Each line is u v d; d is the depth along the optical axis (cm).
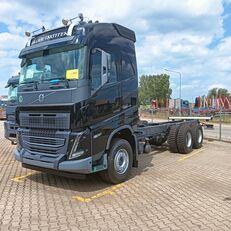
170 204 662
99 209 634
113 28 812
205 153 1297
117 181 812
